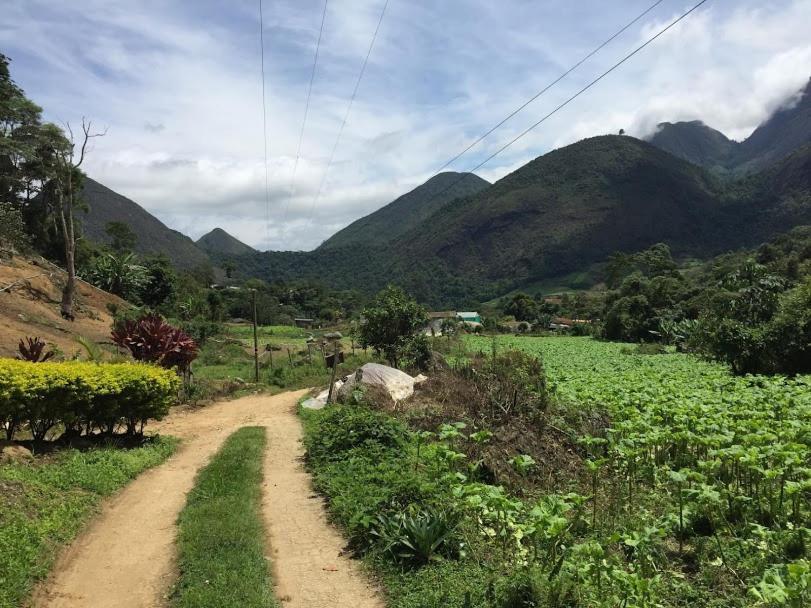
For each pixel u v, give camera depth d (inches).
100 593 243.1
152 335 751.1
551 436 451.8
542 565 244.2
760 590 212.8
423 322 1079.6
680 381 769.6
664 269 4037.9
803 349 975.6
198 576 251.4
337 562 277.0
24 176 2340.1
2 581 223.9
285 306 4212.6
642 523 306.2
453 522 280.1
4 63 2250.2
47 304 1544.0
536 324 3565.5
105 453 428.8
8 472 329.7
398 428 471.2
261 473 440.5
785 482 315.9
